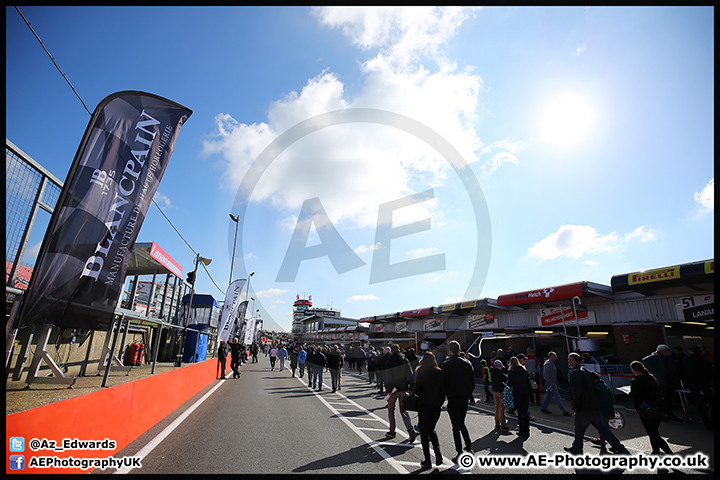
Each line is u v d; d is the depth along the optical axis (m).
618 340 10.23
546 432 5.71
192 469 3.53
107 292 4.23
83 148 4.03
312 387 11.02
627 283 9.44
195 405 7.11
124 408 4.21
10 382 5.04
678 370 7.52
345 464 3.90
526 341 13.02
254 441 4.64
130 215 4.48
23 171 4.32
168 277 11.00
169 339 12.88
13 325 3.40
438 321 15.70
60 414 2.96
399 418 6.59
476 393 10.52
